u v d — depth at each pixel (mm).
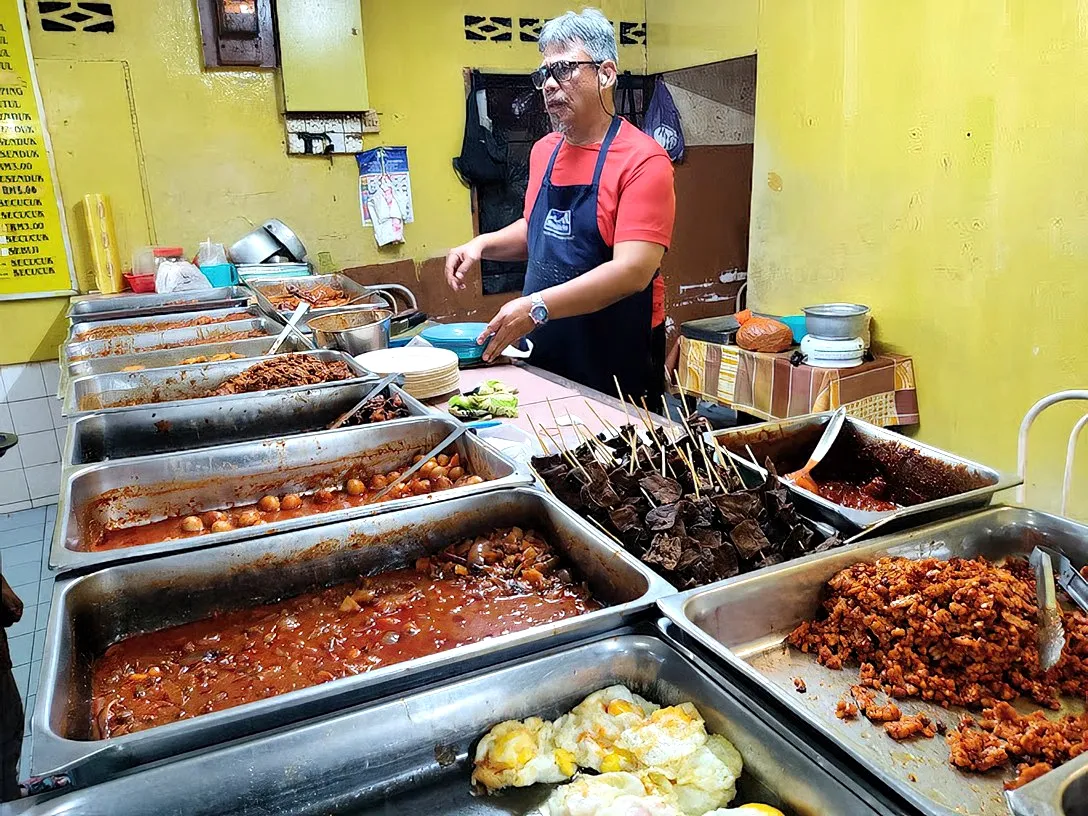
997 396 3266
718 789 947
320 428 2438
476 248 3600
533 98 5223
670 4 5320
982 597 1209
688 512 1448
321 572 1534
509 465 1794
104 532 1803
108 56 4066
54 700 998
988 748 1047
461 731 1041
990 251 3186
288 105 4449
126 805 864
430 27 4809
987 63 3066
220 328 3324
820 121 3801
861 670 1258
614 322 3219
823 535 1522
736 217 5906
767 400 3701
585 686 1108
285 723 976
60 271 4180
